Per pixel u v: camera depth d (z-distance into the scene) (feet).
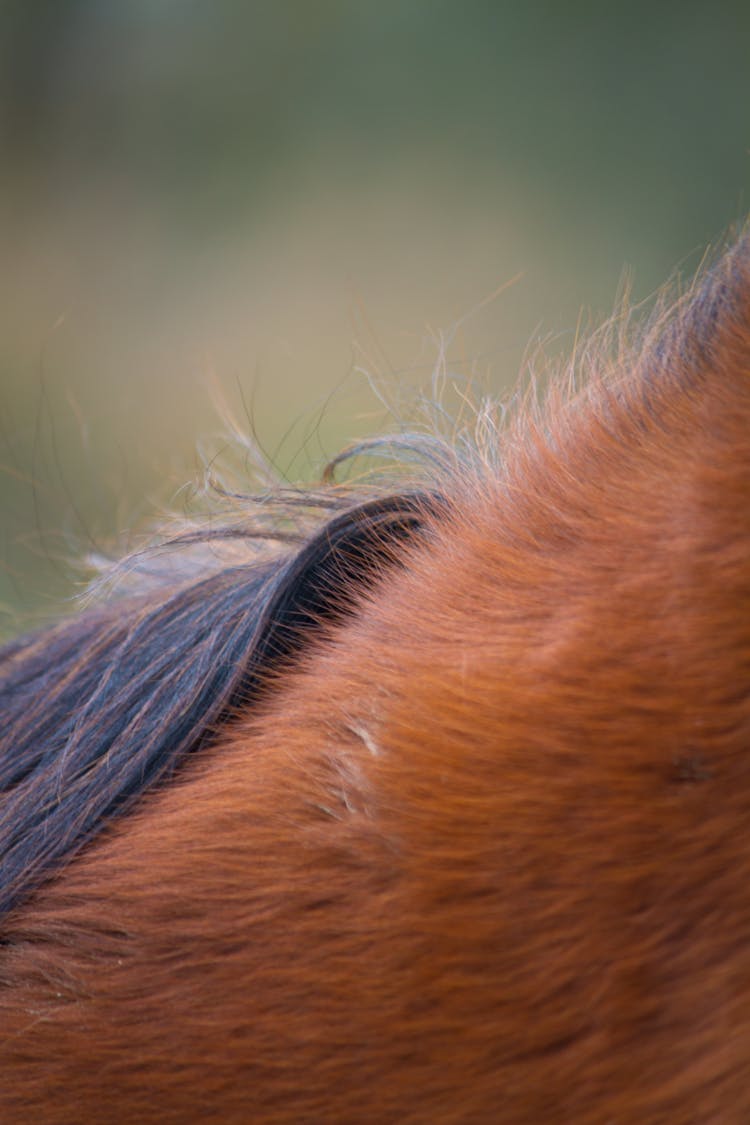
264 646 10.27
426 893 9.89
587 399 10.23
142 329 40.57
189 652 10.39
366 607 10.19
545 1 44.65
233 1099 9.99
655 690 9.82
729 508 9.84
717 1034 9.77
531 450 10.20
